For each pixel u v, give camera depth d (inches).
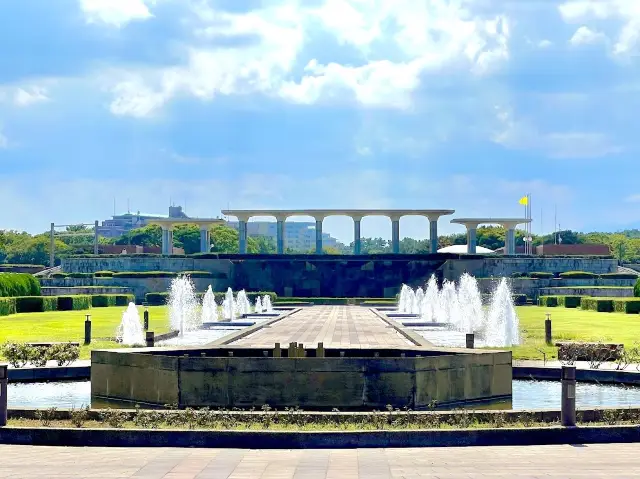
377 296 5615.2
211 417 1024.9
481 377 1332.4
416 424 1007.0
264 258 5654.5
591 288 4955.7
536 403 1384.1
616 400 1411.2
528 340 2267.5
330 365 1240.8
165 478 748.6
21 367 1674.5
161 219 6230.3
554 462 815.7
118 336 2381.9
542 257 5605.3
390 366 1242.0
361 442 917.8
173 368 1266.0
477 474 761.0
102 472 773.3
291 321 3011.8
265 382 1246.9
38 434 938.1
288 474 765.9
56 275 5374.0
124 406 1337.4
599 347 1791.3
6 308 3543.3
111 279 5310.0
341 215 6082.7
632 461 818.2
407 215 6112.2
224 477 753.6
